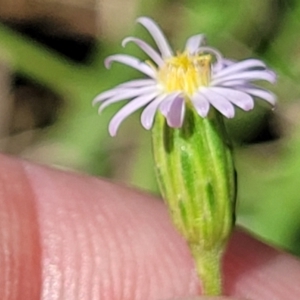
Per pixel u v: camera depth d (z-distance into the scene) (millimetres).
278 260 74
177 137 58
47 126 105
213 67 62
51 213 74
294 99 95
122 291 72
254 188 91
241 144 95
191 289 72
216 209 58
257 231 88
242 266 73
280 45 96
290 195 89
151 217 75
